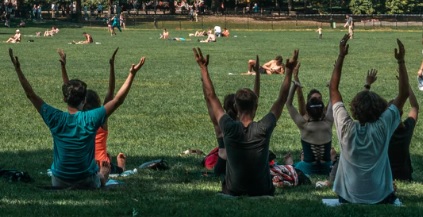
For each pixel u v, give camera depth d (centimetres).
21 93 3425
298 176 1539
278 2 14062
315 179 1609
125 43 7812
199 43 7912
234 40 8544
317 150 1661
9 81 3912
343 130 1290
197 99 3250
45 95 3375
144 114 2827
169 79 4062
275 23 12056
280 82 3972
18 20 11744
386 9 12650
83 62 5284
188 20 12188
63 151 1400
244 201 1312
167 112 2878
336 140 2278
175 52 6431
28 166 1830
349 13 13362
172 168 1775
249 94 1325
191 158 1958
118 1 13000
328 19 12431
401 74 1293
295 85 1689
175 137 2367
